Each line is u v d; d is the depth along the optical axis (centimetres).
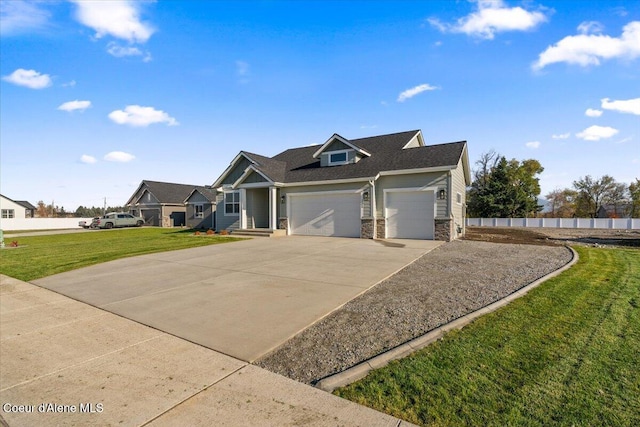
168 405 267
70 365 345
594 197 4075
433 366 316
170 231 2611
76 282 752
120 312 525
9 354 375
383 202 1549
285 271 805
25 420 252
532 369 304
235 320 469
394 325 432
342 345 377
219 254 1116
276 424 239
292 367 330
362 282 671
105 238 1972
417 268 806
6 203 3994
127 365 342
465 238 1579
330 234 1669
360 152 1725
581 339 368
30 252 1305
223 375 317
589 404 250
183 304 556
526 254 1018
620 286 598
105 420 249
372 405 260
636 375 291
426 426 232
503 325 414
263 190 2070
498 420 234
